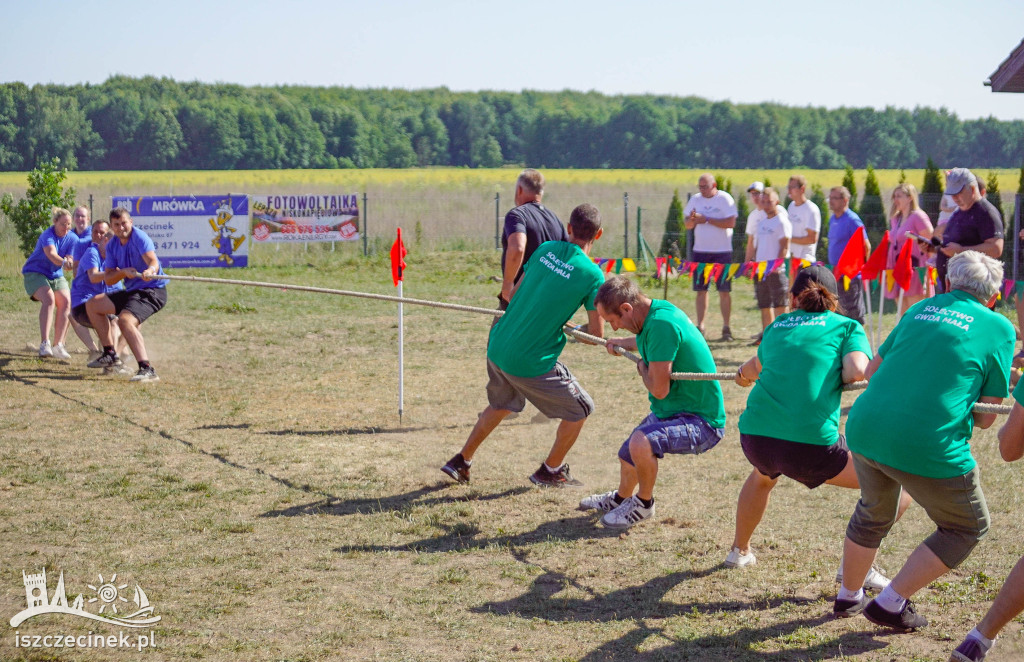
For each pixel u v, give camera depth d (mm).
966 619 4309
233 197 20062
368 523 5625
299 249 21391
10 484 6195
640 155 96812
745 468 6598
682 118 99062
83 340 10344
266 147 87500
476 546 5289
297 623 4312
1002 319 3990
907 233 9438
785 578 4801
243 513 5762
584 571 4938
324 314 13719
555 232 7160
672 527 5543
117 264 9461
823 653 4039
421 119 103688
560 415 6141
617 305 5285
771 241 11039
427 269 19375
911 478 3936
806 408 4512
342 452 7090
